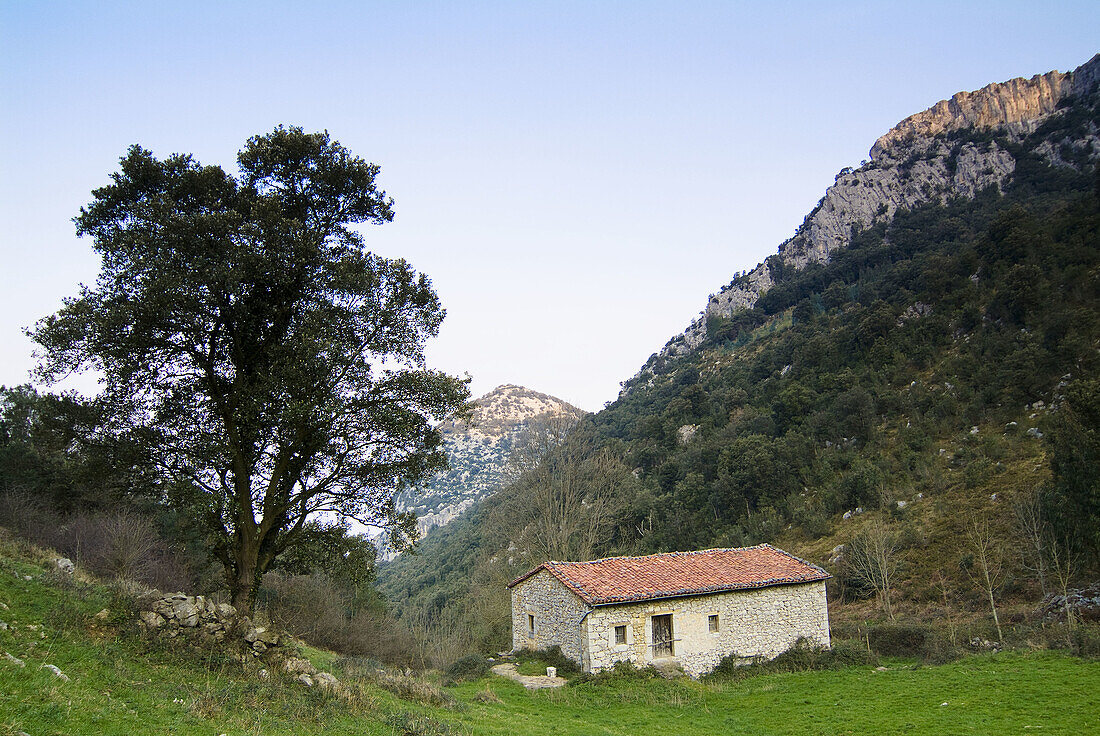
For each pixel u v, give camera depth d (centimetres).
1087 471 2978
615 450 7731
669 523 5928
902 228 11238
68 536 2866
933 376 5947
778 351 8850
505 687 2339
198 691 1206
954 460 4831
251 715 1159
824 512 5131
